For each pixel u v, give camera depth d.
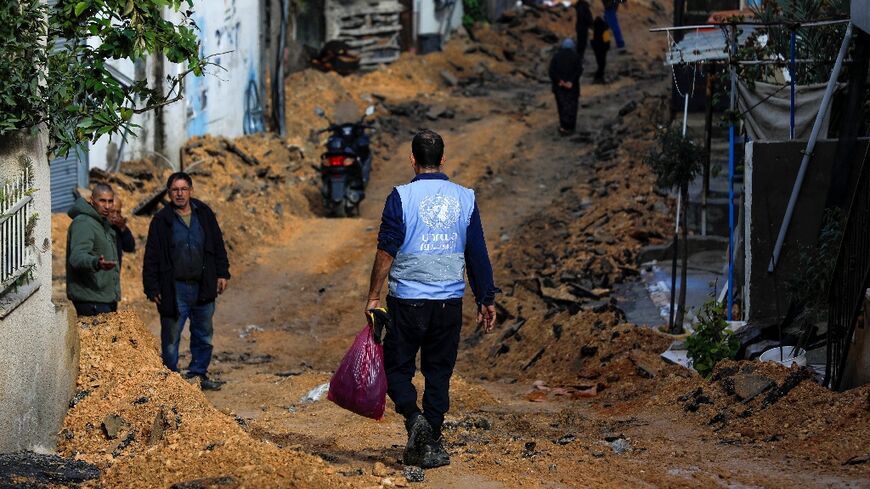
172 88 17.69
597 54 74.50
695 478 14.25
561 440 17.30
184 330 32.62
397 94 69.81
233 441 14.09
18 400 14.75
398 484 13.41
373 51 74.88
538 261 38.88
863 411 16.50
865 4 23.55
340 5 73.81
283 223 44.50
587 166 53.09
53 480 13.53
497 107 68.38
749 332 23.78
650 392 22.28
